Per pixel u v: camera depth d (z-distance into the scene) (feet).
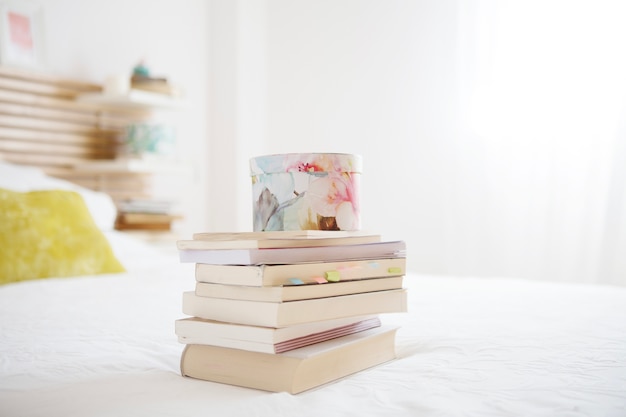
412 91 11.43
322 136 12.45
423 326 3.92
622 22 9.46
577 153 9.86
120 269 7.00
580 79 9.79
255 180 3.16
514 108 10.30
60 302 5.02
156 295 5.37
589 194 9.70
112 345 3.44
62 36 9.86
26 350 3.33
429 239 11.32
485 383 2.62
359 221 3.24
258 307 2.58
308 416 2.23
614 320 4.16
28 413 2.42
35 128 9.26
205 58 12.34
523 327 3.88
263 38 12.89
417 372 2.81
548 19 10.02
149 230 9.95
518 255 10.39
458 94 10.73
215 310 2.75
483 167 10.56
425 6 11.25
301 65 12.64
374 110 11.85
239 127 12.25
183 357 2.84
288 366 2.53
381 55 11.76
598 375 2.76
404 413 2.27
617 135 9.34
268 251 2.61
